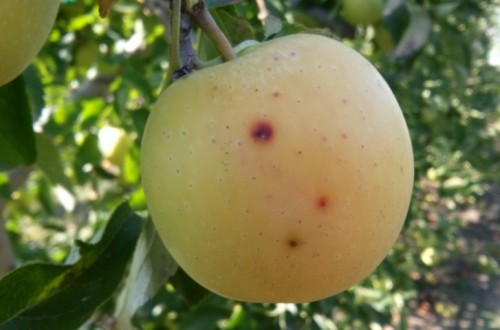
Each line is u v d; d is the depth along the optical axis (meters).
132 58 0.58
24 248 0.72
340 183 0.20
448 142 1.18
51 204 0.75
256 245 0.21
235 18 0.28
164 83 0.23
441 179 1.21
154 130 0.22
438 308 1.39
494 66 1.43
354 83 0.21
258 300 0.22
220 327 0.59
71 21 0.61
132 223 0.28
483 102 1.27
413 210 0.90
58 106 0.63
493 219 1.71
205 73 0.22
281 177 0.20
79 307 0.27
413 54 0.61
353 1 0.56
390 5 0.55
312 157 0.20
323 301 0.57
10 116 0.30
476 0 0.83
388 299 0.73
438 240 1.15
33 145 0.31
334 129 0.21
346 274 0.22
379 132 0.21
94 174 0.70
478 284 1.48
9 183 0.46
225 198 0.20
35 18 0.23
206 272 0.22
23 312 0.26
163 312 0.55
